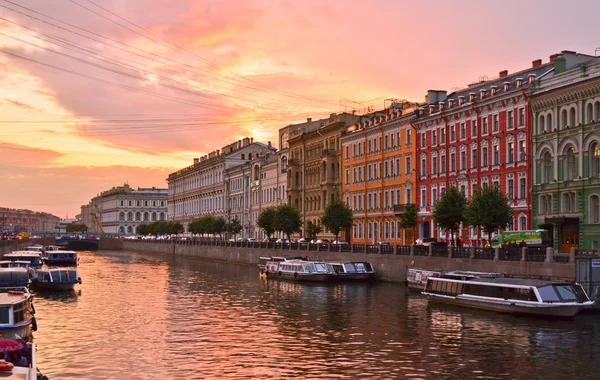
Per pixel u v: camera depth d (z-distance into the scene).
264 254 89.50
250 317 41.50
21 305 32.88
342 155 93.69
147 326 38.19
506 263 48.00
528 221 60.94
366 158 87.38
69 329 37.16
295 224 92.06
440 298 46.25
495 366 27.88
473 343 32.44
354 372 27.00
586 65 56.00
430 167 74.69
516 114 62.66
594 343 32.06
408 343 32.62
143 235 192.38
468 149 68.75
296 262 67.50
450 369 27.42
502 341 32.78
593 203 54.84
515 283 41.34
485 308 42.25
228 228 123.94
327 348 31.62
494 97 64.88
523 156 61.94
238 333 35.78
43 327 37.81
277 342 33.19
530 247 53.88
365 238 87.31
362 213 88.00
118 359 29.55
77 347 32.12
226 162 144.50
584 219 55.38
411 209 73.12
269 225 97.50
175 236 154.25
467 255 52.34
